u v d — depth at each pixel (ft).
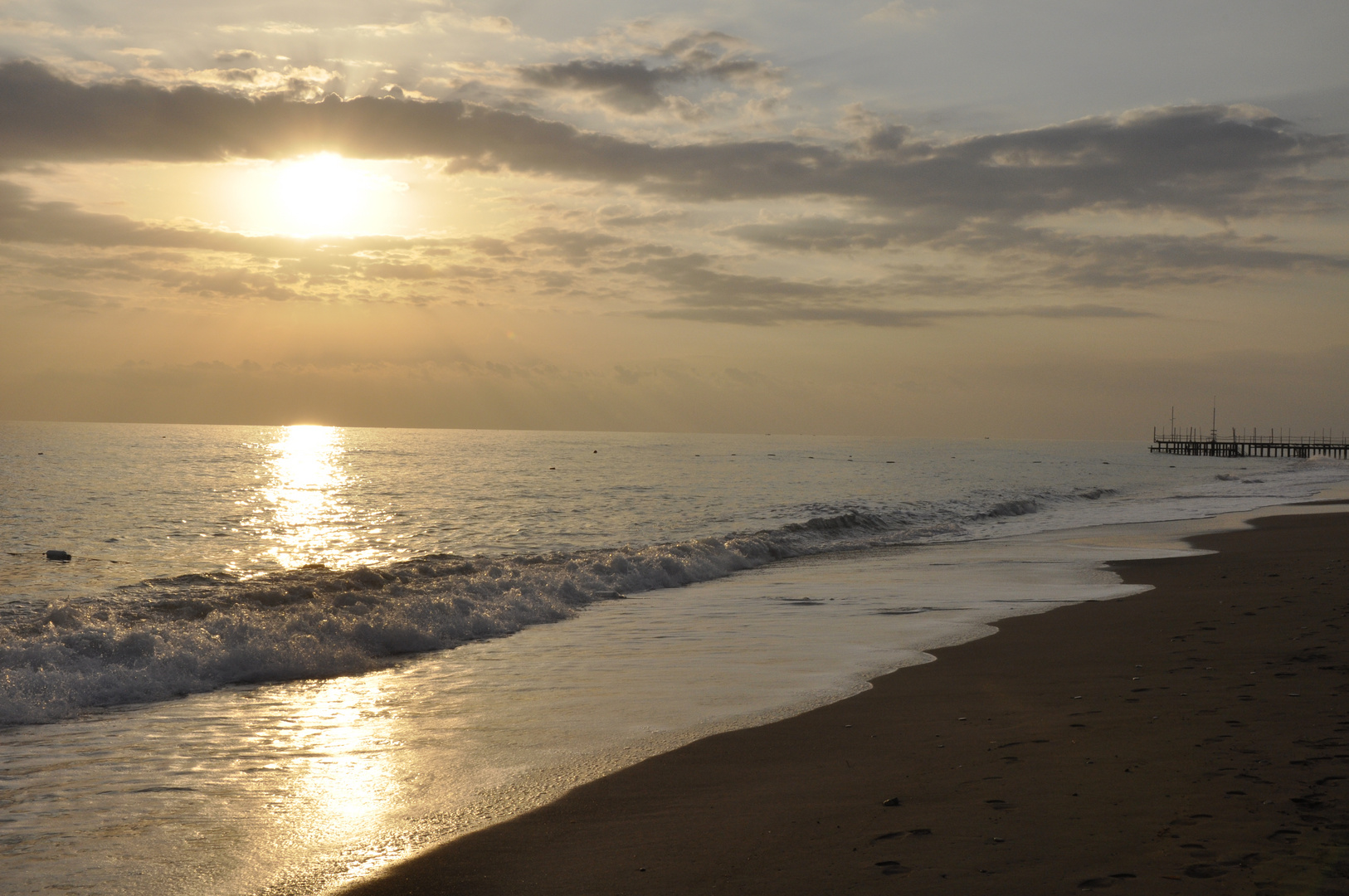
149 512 124.98
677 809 19.26
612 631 43.21
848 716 26.86
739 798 19.75
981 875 14.53
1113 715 24.86
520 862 16.63
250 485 179.42
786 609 48.91
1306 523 94.32
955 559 70.18
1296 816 16.24
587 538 94.07
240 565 77.36
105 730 26.63
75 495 150.20
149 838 18.34
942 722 25.64
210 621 38.40
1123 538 83.61
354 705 29.53
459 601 45.65
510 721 27.37
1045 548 76.54
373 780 21.94
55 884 16.15
